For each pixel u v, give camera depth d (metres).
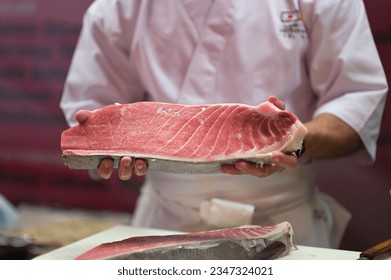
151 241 1.54
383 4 2.50
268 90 1.98
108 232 1.86
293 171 2.01
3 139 3.23
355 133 1.94
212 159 1.47
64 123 3.12
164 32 2.05
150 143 1.51
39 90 3.12
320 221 2.14
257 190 1.99
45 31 3.06
